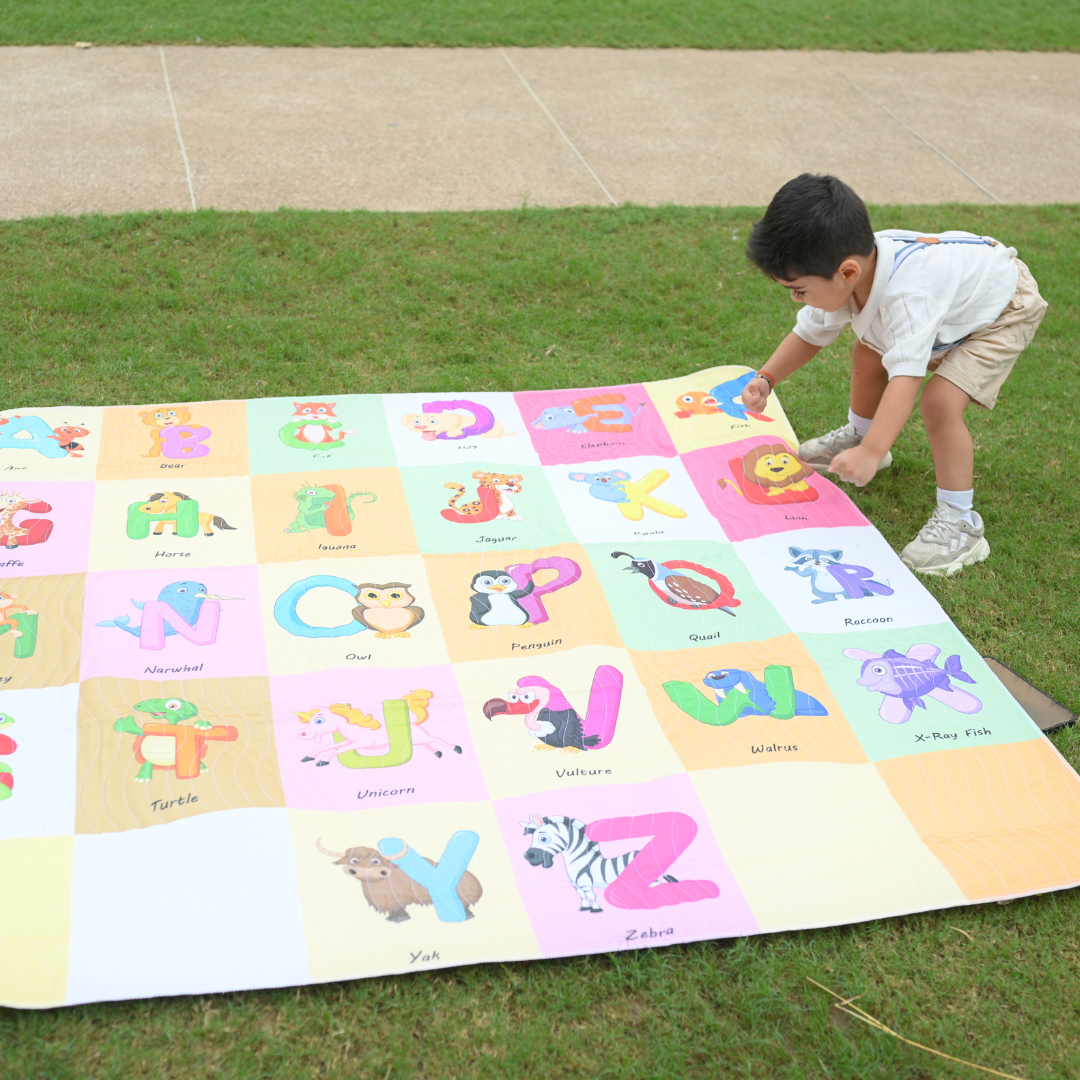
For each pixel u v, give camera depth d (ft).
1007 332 9.29
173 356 12.08
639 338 13.21
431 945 6.10
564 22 24.25
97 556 8.88
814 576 9.36
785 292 14.43
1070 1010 6.14
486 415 11.28
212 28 22.06
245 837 6.59
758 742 7.61
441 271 14.12
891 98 21.70
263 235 14.46
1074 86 23.09
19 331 12.17
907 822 7.06
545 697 7.87
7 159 15.93
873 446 8.93
